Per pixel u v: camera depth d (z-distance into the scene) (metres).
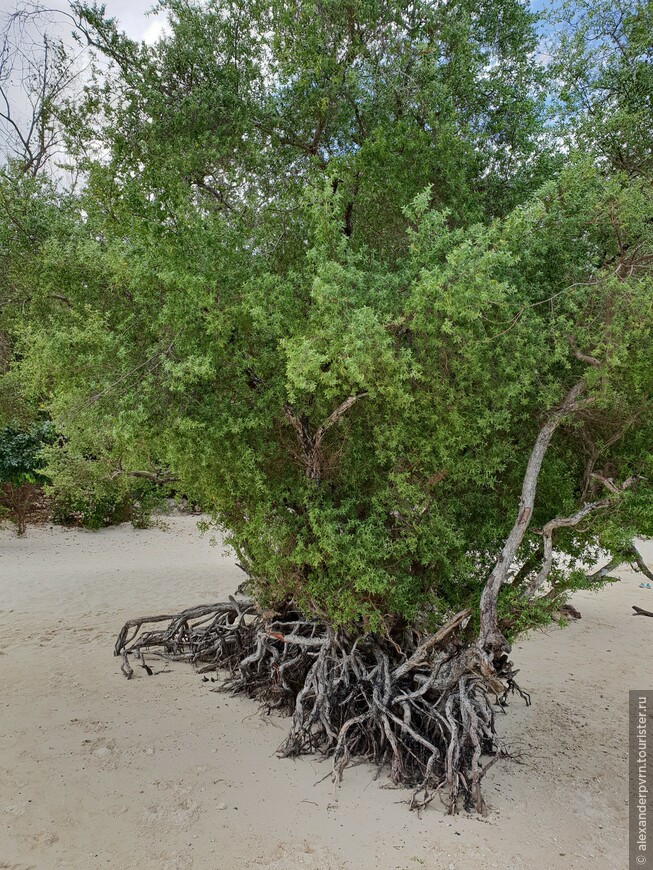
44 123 9.84
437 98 5.42
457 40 5.69
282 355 4.64
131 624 8.15
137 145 5.99
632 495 4.81
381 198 5.68
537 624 5.21
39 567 13.85
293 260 6.05
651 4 5.58
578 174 4.44
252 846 4.25
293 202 5.86
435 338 4.32
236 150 6.16
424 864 4.13
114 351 4.80
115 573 13.11
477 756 5.00
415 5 5.69
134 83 6.02
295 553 5.21
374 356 3.99
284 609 6.99
